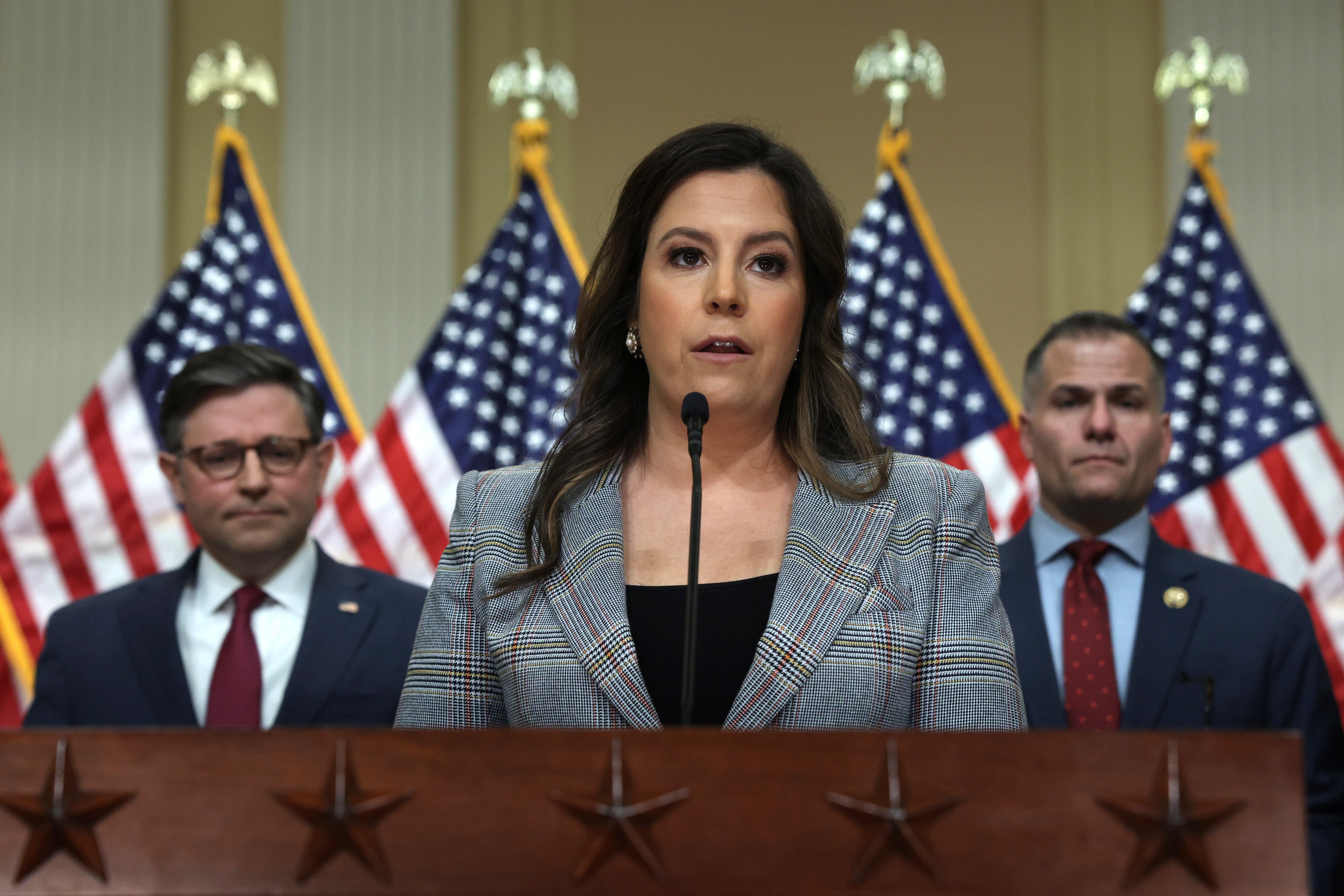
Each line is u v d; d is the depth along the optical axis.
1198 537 5.57
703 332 2.29
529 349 5.99
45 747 1.66
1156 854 1.57
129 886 1.62
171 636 3.93
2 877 1.62
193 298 5.95
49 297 8.61
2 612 5.46
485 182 8.77
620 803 1.61
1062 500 4.13
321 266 8.53
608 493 2.39
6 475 5.75
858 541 2.24
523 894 1.60
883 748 1.63
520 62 8.87
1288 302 8.41
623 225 2.48
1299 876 1.56
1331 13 8.64
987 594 2.27
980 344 5.96
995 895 1.58
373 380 8.44
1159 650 3.87
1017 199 8.81
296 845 1.63
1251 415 5.71
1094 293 8.66
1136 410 4.11
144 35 8.84
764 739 1.63
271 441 3.97
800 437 2.40
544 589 2.28
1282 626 3.85
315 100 8.69
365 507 5.77
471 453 5.84
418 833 1.62
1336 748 3.74
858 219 8.79
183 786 1.65
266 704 3.92
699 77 8.95
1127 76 8.83
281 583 4.05
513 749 1.65
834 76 8.95
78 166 8.73
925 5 9.02
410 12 8.79
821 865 1.59
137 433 5.70
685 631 2.20
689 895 1.59
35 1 8.86
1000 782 1.61
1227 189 8.55
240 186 6.14
